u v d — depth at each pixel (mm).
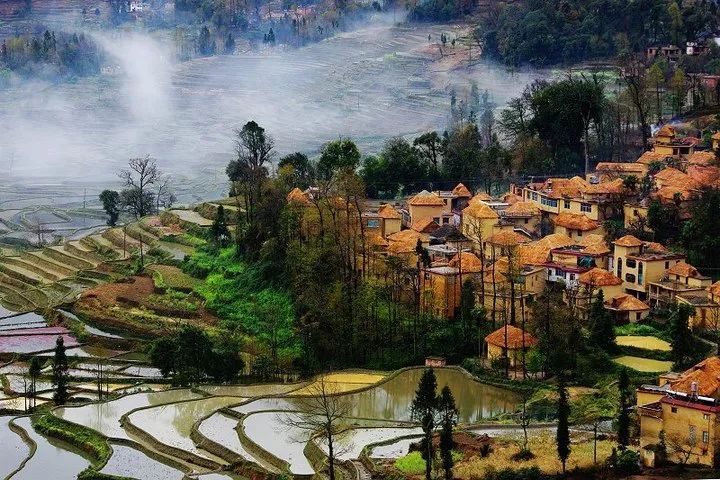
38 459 137875
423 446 121438
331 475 118688
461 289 176000
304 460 129250
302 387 161250
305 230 195750
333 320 177000
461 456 120625
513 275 173750
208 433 140625
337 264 187250
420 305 179000
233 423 145000
